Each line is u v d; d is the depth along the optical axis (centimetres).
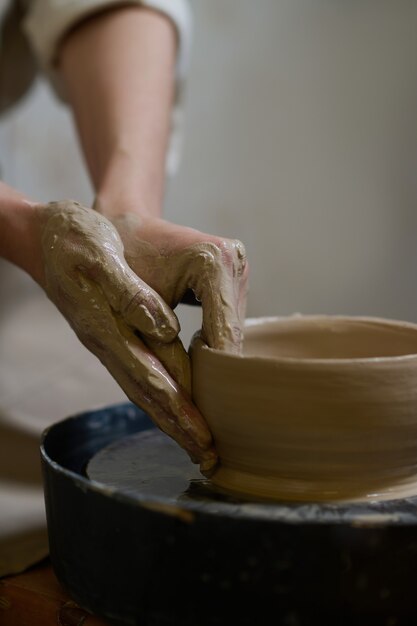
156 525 55
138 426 86
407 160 204
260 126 216
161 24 118
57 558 64
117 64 109
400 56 199
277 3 207
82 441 81
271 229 221
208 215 226
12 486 87
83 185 219
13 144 208
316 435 60
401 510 60
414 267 209
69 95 118
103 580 59
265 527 52
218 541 53
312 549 52
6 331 126
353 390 59
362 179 210
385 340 75
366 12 200
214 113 218
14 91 153
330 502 61
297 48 208
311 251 219
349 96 206
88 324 69
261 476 64
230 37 212
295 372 59
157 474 70
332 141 210
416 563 53
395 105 202
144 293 67
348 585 53
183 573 54
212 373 64
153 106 104
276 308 225
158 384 66
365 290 215
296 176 216
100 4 115
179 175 225
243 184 221
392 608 54
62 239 70
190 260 68
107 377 116
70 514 61
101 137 101
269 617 53
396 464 62
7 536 76
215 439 67
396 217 208
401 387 60
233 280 68
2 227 77
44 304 134
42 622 67
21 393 109
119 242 71
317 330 79
